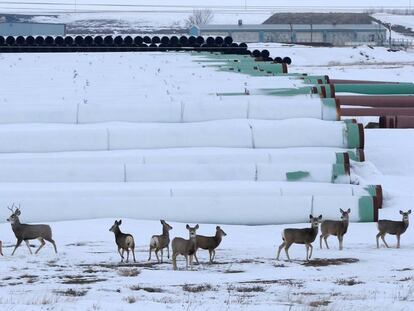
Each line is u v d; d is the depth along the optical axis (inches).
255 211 3184.1
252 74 5177.2
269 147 3737.7
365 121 4837.6
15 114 3905.0
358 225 3120.1
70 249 2461.9
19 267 2076.8
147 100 4087.1
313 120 3875.5
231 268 2085.4
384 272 2041.1
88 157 3479.3
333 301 1592.0
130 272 1963.6
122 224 3038.9
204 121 3946.9
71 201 3176.7
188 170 3425.2
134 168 3412.9
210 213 3181.6
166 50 6589.6
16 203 3144.7
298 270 2060.8
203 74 5093.5
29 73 5064.0
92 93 4375.0
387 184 3595.0
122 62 5615.2
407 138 4352.9
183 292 1722.4
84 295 1665.8
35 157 3472.0
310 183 3395.7
